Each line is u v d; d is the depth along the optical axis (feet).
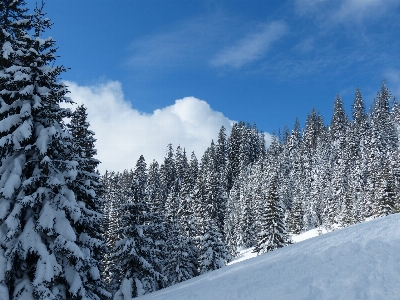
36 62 42.68
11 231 35.55
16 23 46.93
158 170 366.63
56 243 37.70
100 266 57.77
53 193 40.04
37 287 34.58
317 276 26.81
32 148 41.19
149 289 72.64
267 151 488.85
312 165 371.35
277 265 35.12
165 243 111.24
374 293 21.15
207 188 234.58
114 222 122.83
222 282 37.47
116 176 332.39
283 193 307.37
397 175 205.16
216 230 128.06
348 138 368.89
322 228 244.63
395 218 41.86
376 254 27.45
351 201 235.61
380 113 420.36
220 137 474.49
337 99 484.33
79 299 41.60
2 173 39.96
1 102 41.50
